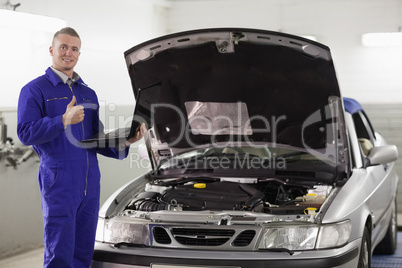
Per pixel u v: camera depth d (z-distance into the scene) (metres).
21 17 5.17
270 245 3.22
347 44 7.64
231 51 3.55
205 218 3.33
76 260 3.51
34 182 5.64
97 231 3.53
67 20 6.15
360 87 7.65
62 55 3.42
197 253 3.22
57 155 3.33
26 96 3.35
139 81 3.85
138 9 7.37
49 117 3.37
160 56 3.66
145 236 3.36
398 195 7.54
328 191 3.79
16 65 5.54
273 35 3.39
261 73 3.65
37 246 5.72
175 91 3.86
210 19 8.05
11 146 5.32
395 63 7.52
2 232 5.31
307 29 7.75
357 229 3.48
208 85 3.80
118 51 6.95
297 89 3.69
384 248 5.29
